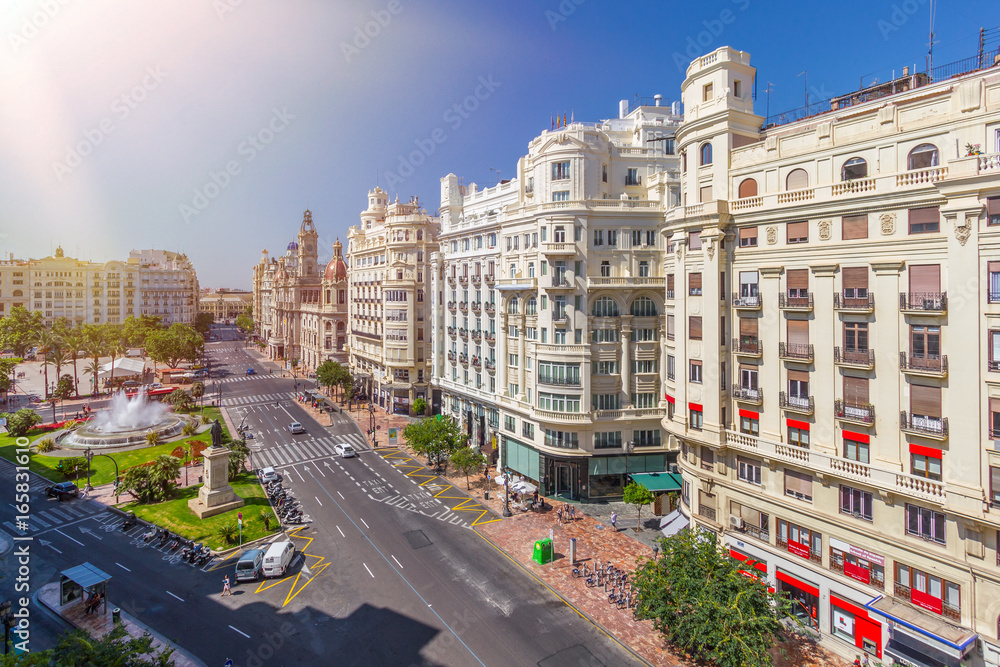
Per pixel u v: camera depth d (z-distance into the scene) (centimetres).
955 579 2503
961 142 2511
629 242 5222
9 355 13425
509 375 6034
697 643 2742
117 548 4288
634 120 6147
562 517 4875
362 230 11169
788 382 3219
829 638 2988
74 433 7344
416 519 4884
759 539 3384
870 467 2786
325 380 9956
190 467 6362
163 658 2397
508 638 3166
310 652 3036
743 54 3566
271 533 4556
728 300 3534
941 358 2536
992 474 2386
